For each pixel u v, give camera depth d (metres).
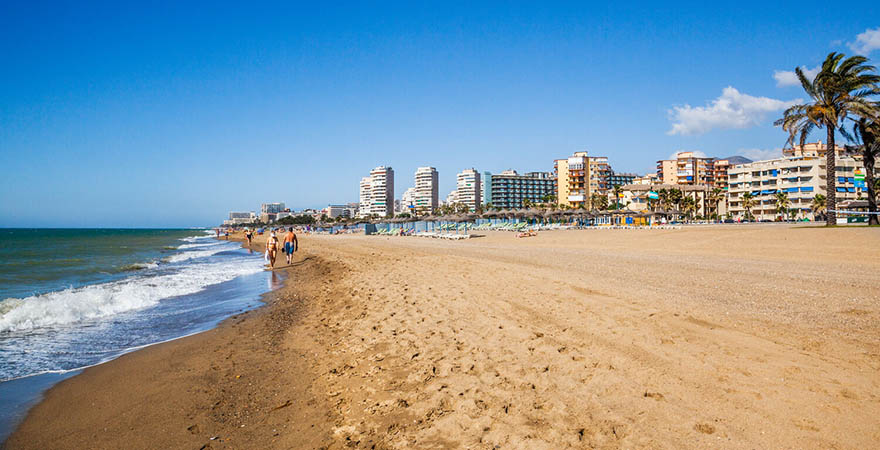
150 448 3.89
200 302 12.17
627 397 3.90
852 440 2.97
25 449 3.94
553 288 9.81
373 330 7.35
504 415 3.75
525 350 5.46
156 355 6.93
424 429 3.69
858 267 12.62
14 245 52.12
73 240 71.31
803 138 27.73
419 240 46.16
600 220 91.25
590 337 5.79
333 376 5.39
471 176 183.88
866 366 4.30
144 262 27.16
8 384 5.67
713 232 27.28
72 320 9.84
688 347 5.15
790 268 12.70
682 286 9.72
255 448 3.77
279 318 9.57
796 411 3.43
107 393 5.29
